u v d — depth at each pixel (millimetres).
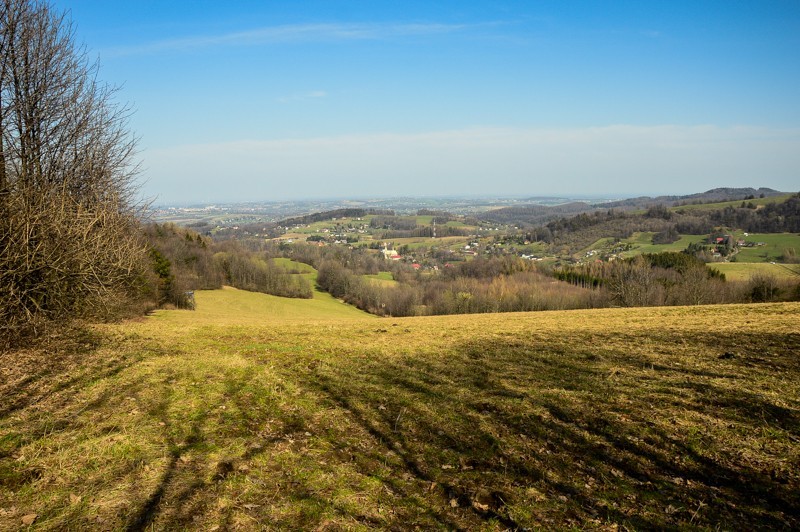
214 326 16828
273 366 9148
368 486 4367
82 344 10898
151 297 35344
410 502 4102
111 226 12164
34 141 11789
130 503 3975
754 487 4168
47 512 3811
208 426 5777
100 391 7109
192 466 4691
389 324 18328
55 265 9766
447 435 5566
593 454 4961
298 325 17672
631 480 4406
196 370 8516
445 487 4359
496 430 5676
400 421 6031
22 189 9508
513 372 8523
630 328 14734
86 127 13188
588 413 6094
